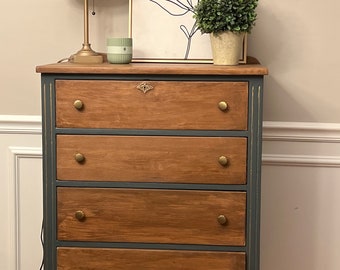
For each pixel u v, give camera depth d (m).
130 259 1.80
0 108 2.34
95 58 1.98
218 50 1.89
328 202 2.26
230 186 1.76
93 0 2.25
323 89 2.22
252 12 1.86
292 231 2.29
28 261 2.38
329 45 2.20
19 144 2.34
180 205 1.78
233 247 1.78
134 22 2.12
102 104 1.76
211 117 1.74
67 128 1.77
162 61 2.10
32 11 2.28
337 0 2.18
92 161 1.78
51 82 1.76
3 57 2.31
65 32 2.28
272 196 2.28
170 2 2.11
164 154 1.76
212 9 1.84
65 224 1.80
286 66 2.22
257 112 1.73
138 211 1.79
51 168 1.79
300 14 2.19
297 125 2.23
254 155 1.74
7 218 2.37
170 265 1.79
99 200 1.79
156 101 1.75
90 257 1.81
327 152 2.24
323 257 2.29
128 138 1.77
